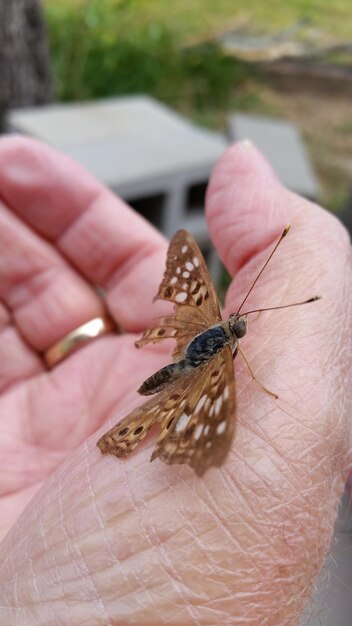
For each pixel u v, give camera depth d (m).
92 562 0.09
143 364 0.16
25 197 0.18
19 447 0.15
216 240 0.13
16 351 0.17
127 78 0.54
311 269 0.11
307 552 0.09
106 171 0.29
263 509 0.09
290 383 0.10
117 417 0.11
